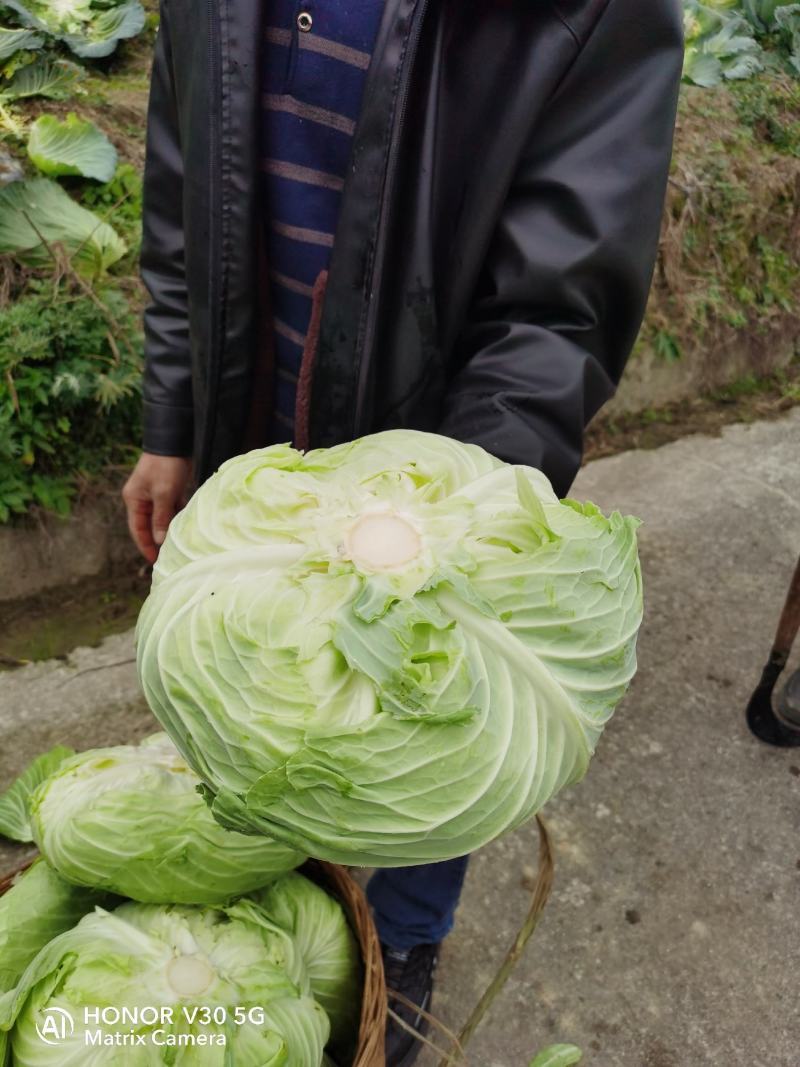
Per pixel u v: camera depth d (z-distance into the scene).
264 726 0.95
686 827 2.47
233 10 1.38
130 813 1.41
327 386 1.50
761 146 4.58
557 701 0.98
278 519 1.08
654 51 1.27
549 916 2.24
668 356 4.12
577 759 1.03
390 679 0.94
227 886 1.44
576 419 1.29
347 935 1.61
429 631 0.96
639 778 2.59
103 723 2.62
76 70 3.65
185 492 1.92
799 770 2.66
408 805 0.94
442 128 1.34
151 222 1.75
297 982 1.45
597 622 1.02
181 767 1.52
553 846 2.39
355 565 1.00
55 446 2.93
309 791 0.94
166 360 1.79
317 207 1.50
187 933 1.41
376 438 1.21
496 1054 1.99
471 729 0.95
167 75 1.62
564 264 1.26
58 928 1.54
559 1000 2.09
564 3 1.23
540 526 1.03
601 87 1.27
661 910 2.28
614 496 3.69
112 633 2.91
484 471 1.14
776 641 2.59
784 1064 2.02
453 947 2.16
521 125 1.27
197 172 1.49
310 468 1.16
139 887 1.42
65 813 1.45
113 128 3.56
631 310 1.34
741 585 3.29
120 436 3.05
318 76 1.39
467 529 1.05
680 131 4.38
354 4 1.35
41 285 2.97
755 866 2.40
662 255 4.08
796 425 4.23
